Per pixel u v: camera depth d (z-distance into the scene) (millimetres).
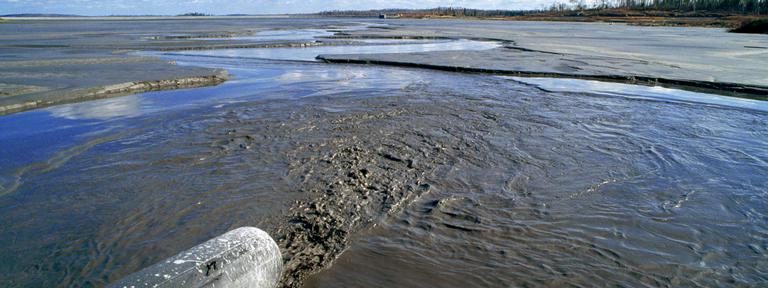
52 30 50531
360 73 15164
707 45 25938
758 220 4535
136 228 4359
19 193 5164
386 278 3551
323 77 14188
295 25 72750
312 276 3555
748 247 4031
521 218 4535
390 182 5383
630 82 13211
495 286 3461
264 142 6969
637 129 7891
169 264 2785
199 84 12953
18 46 25797
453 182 5410
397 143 6918
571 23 76062
